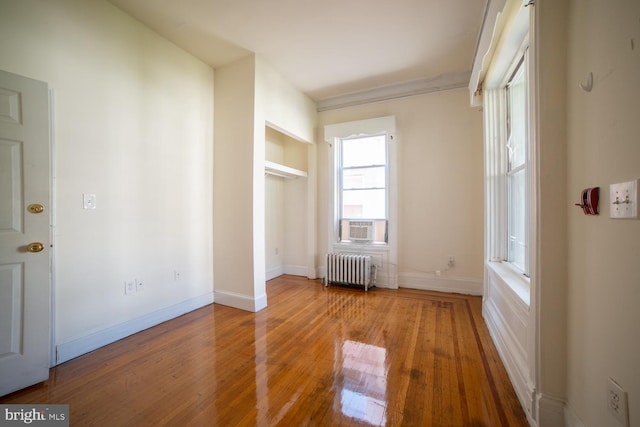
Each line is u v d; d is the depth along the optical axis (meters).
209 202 3.12
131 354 2.04
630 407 0.88
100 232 2.15
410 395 1.59
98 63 2.14
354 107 4.04
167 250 2.68
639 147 0.83
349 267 3.76
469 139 3.45
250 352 2.08
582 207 1.10
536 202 1.35
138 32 2.42
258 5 2.24
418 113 3.68
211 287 3.16
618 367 0.94
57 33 1.91
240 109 2.99
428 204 3.64
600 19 1.02
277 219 4.45
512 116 2.45
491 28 1.99
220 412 1.46
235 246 3.02
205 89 3.08
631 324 0.88
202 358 1.99
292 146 4.51
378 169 3.99
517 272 2.12
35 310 1.69
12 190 1.63
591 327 1.09
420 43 2.79
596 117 1.05
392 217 3.76
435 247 3.62
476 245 3.43
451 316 2.76
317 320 2.68
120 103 2.29
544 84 1.30
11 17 1.70
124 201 2.32
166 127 2.66
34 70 1.79
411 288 3.75
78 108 2.02
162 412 1.46
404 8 2.29
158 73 2.59
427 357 2.00
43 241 1.73
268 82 3.15
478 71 2.50
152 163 2.54
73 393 1.61
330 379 1.74
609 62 0.97
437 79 3.54
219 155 3.13
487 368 1.86
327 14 2.36
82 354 2.03
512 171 2.36
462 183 3.48
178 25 2.48
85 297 2.06
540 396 1.31
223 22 2.45
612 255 0.97
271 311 2.92
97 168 2.13
